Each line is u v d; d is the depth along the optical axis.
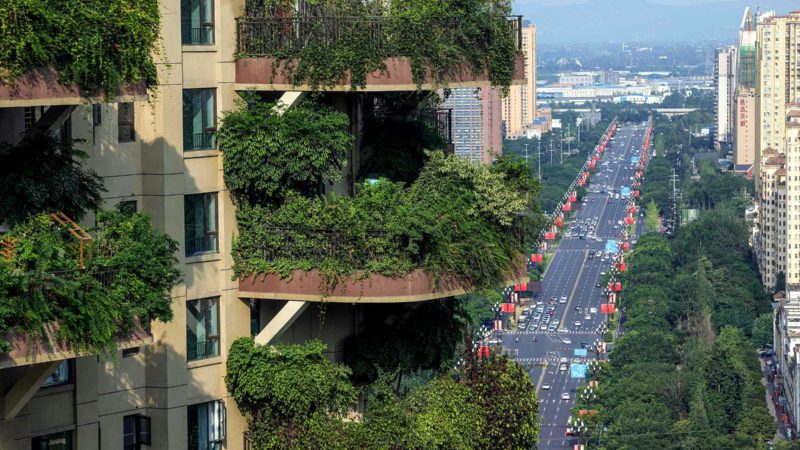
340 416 39.16
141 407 36.94
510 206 41.91
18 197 32.19
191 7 37.47
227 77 38.16
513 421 44.12
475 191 42.12
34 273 30.11
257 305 39.22
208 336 38.03
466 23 40.81
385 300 37.62
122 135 36.34
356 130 43.72
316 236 37.88
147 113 36.59
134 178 36.56
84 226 33.97
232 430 38.47
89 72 31.14
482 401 43.84
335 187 42.69
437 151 43.00
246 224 38.34
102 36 31.47
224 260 38.06
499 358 45.72
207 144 37.81
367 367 41.91
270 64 38.25
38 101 30.50
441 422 41.09
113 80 31.52
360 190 40.06
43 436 34.78
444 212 39.62
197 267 37.56
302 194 39.69
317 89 38.09
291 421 38.44
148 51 32.44
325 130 38.34
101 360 35.66
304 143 37.81
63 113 33.38
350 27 38.62
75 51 30.78
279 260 37.97
